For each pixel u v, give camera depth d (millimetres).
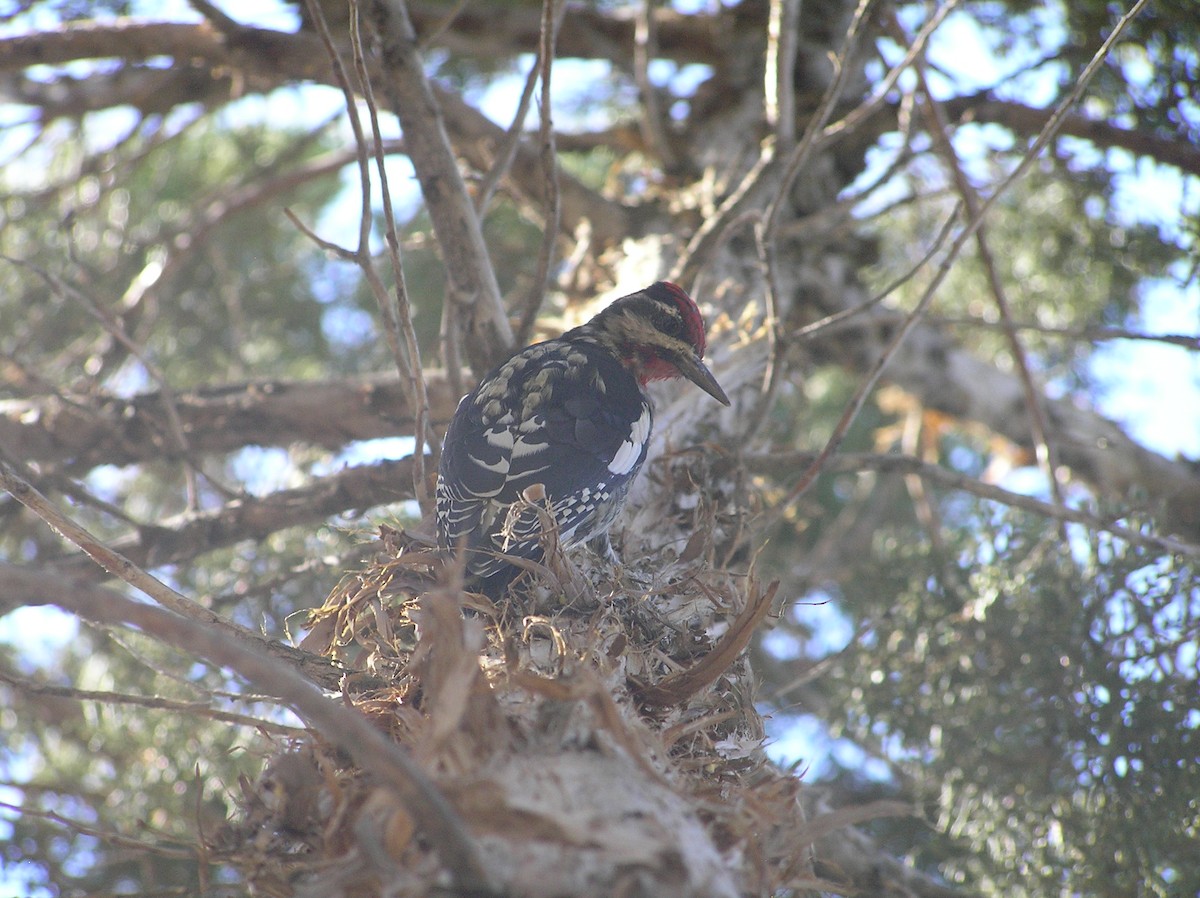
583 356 8102
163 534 9367
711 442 8406
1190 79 11734
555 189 7965
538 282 8328
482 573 6438
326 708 3959
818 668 8375
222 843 5164
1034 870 8914
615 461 7531
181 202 14922
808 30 11586
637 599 6488
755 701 6609
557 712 4977
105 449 10656
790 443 11977
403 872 4285
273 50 11172
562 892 4230
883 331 11773
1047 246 13070
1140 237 12133
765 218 8750
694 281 9164
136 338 12023
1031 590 9633
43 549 12562
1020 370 9859
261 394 10664
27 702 11367
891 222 14133
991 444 14242
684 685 5785
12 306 13531
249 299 14477
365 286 14703
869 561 11398
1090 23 11789
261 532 9438
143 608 4023
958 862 9477
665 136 11750
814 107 11344
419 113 8461
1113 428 12406
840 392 15102
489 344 8609
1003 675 9562
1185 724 8812
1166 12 11562
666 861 4363
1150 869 8641
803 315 10812
